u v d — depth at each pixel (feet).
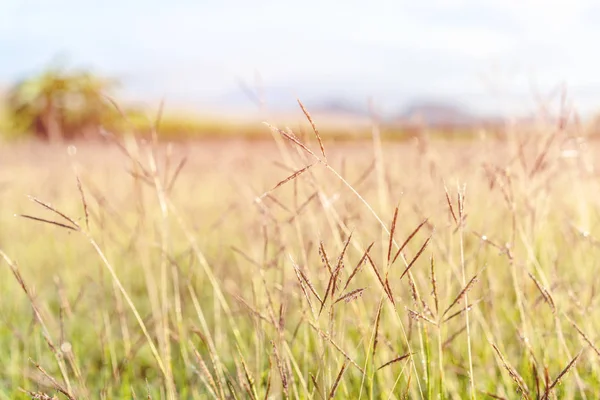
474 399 5.14
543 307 7.49
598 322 7.17
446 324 6.73
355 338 7.83
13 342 8.40
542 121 8.04
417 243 8.34
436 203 8.39
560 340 5.87
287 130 4.67
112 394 7.54
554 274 6.89
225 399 5.83
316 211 7.72
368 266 6.40
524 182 7.62
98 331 7.93
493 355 7.03
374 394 6.68
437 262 7.94
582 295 7.54
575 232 8.29
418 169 9.73
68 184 14.62
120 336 9.62
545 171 7.72
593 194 8.63
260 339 6.48
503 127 9.28
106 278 11.16
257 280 7.59
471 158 9.48
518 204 7.88
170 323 8.57
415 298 4.75
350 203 7.45
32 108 40.81
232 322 7.35
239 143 15.01
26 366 7.70
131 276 11.33
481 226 7.89
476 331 7.75
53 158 16.40
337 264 4.44
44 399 5.11
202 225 11.53
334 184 7.95
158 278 10.67
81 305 10.30
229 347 8.34
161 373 7.11
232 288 8.63
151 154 7.20
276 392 6.36
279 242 7.02
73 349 8.39
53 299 10.92
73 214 13.69
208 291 10.93
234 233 11.12
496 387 6.68
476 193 8.89
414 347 7.35
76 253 12.82
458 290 7.29
